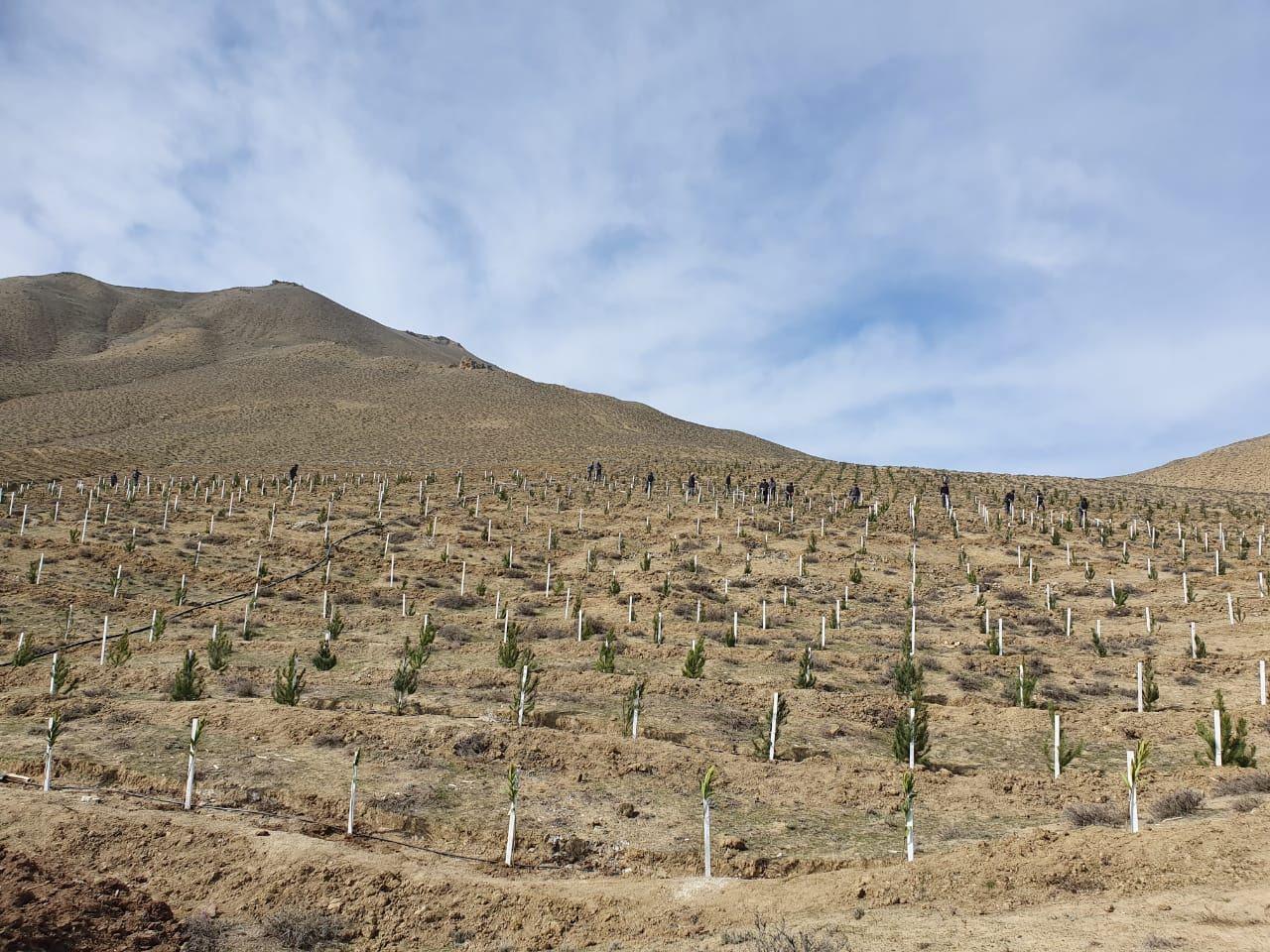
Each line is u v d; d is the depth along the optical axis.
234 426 99.69
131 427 96.69
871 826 13.33
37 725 16.94
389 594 33.38
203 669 22.00
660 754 15.97
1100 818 12.73
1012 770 16.16
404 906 10.67
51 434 86.94
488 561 40.16
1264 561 38.91
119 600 29.77
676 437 115.12
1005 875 9.91
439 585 35.38
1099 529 49.25
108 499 52.91
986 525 50.09
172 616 28.70
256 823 12.79
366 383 133.00
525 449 92.88
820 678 22.47
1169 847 9.77
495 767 15.27
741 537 45.25
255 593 31.77
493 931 10.20
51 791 13.62
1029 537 46.88
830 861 11.93
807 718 19.09
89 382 125.50
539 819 13.21
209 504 52.12
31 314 169.50
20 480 60.38
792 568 38.88
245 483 56.31
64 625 26.55
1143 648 26.06
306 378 134.50
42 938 8.62
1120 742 17.47
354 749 15.83
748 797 14.49
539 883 11.25
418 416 111.50
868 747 17.58
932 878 10.16
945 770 16.00
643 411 132.12
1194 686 21.45
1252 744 16.19
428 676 21.66
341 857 11.55
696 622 29.33
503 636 27.09
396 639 26.50
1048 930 8.10
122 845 11.87
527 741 16.23
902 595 34.47
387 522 47.50
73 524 43.41
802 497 60.75
